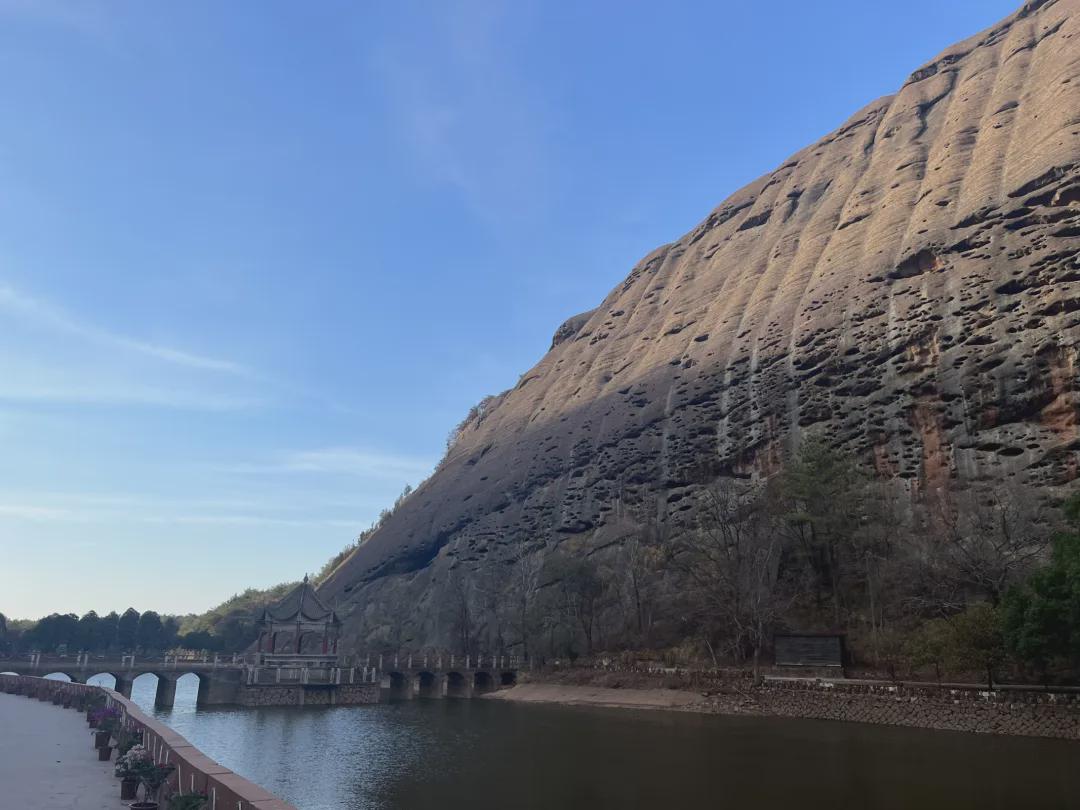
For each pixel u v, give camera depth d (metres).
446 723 64.69
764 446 100.50
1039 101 102.31
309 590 102.12
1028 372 75.69
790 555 83.81
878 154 129.88
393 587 143.75
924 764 37.75
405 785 36.66
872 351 92.81
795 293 115.56
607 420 131.62
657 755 43.25
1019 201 88.94
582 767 40.12
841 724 55.78
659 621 91.81
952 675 54.91
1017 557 62.38
